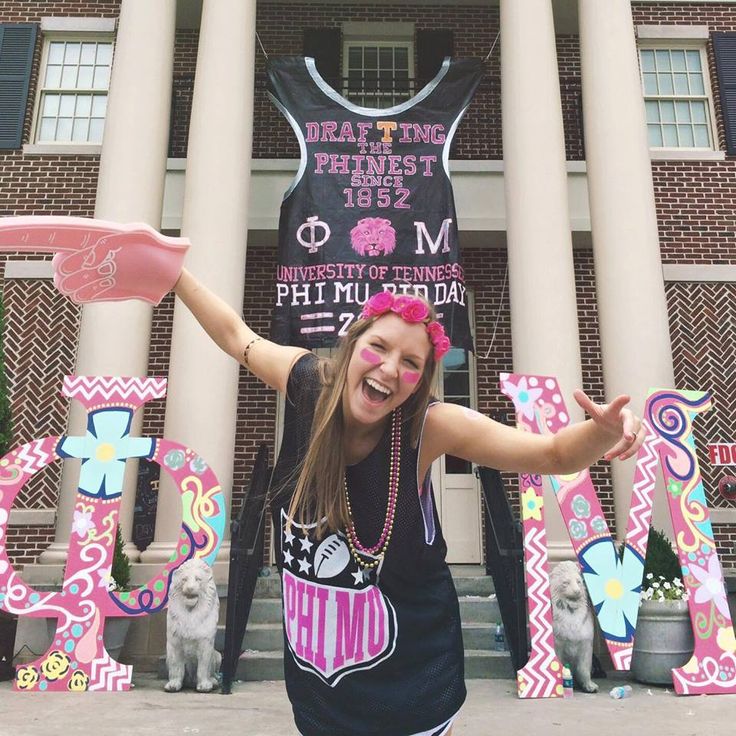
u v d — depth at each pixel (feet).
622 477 23.08
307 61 27.73
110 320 24.26
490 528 23.79
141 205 25.48
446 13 38.55
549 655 18.12
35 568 22.77
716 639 18.80
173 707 16.26
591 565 19.19
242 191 25.64
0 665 20.13
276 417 32.78
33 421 29.91
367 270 25.52
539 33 26.76
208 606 18.63
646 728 14.42
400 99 37.91
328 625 5.37
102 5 36.42
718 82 35.60
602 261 25.13
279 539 5.72
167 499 23.38
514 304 24.45
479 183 32.86
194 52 36.70
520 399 20.75
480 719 15.28
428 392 5.60
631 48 27.20
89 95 35.78
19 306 31.14
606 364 24.32
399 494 5.42
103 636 19.30
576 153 34.88
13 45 35.53
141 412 25.55
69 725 14.43
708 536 19.92
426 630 5.45
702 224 33.30
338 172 26.50
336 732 5.32
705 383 31.14
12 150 33.71
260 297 33.71
